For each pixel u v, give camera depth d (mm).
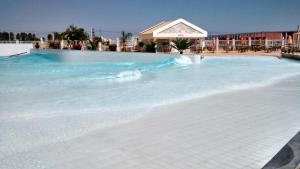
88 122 6012
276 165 3176
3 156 4324
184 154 4195
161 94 9094
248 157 4047
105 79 12594
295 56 21734
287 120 5902
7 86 10680
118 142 4750
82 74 14391
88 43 29078
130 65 19297
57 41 31531
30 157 4270
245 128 5387
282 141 4660
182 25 28953
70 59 22109
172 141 4742
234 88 10141
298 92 9156
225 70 16156
